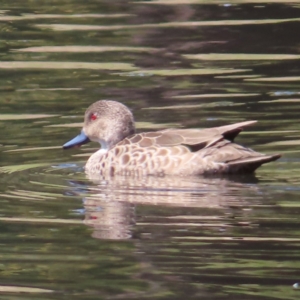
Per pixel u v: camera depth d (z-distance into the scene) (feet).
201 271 33.42
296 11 88.33
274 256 34.40
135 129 52.03
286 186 43.29
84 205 41.11
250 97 62.28
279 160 48.24
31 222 38.93
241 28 83.20
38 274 33.65
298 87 64.64
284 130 54.08
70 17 89.61
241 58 74.38
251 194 41.98
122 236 36.83
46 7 93.76
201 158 45.16
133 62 74.02
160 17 88.07
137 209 40.16
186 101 61.87
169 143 46.37
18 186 44.62
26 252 35.65
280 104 60.08
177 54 76.13
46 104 62.54
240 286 32.09
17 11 92.63
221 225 37.70
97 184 44.88
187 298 31.24
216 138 45.60
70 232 37.58
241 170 45.21
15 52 78.07
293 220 38.09
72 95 64.75
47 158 50.65
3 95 65.31
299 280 32.50
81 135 51.57
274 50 76.28
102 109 51.08
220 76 68.74
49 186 44.65
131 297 31.37
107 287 32.32
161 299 31.14
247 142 51.83
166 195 42.32
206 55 75.61
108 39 81.30
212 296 31.19
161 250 35.37
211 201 41.09
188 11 89.76
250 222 37.96
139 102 62.08
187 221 38.32
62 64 74.08
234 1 93.09
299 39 79.20
